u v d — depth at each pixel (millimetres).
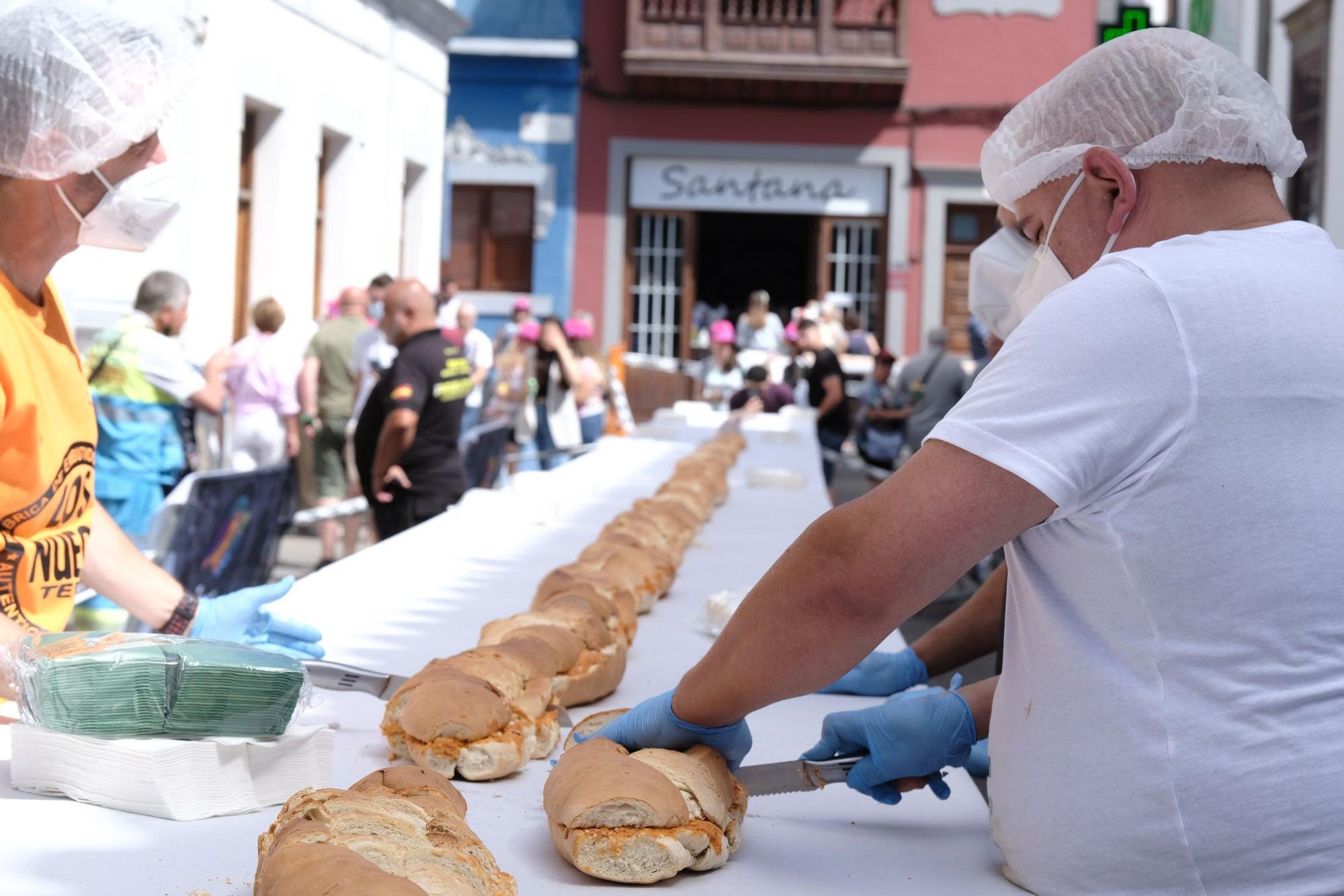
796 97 19328
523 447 9859
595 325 19500
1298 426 1256
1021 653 1386
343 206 12094
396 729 1694
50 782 1494
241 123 9797
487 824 1514
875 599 1280
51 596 1893
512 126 19281
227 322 9742
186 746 1445
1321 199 11188
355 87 12148
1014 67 19281
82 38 1729
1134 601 1278
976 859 1479
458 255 19500
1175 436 1250
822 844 1518
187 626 2127
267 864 1114
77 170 1757
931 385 10586
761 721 1978
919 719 1570
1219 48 1433
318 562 8297
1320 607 1251
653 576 2773
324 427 8852
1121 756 1283
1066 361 1255
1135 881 1288
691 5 18750
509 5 19078
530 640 1917
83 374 1953
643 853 1337
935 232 19500
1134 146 1425
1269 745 1244
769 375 11258
